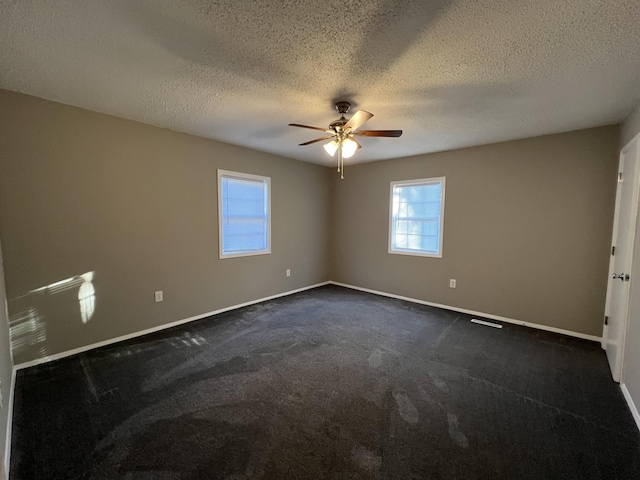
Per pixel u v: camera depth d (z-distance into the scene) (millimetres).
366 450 1634
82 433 1739
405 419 1889
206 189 3668
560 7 1350
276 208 4586
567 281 3268
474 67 1904
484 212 3797
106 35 1603
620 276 2498
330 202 5551
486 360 2684
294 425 1821
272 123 3059
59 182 2578
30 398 2066
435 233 4320
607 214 3012
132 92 2334
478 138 3486
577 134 3145
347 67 1928
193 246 3584
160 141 3215
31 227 2457
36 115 2439
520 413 1957
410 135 3381
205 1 1344
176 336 3148
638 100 2336
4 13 1405
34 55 1803
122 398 2076
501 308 3717
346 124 2355
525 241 3516
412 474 1485
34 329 2504
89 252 2777
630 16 1396
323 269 5555
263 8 1389
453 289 4121
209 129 3285
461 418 1903
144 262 3162
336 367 2537
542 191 3377
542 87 2168
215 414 1915
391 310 4082
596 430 1799
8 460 1522
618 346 2389
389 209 4766
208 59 1848
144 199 3123
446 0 1315
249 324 3520
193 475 1467
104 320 2904
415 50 1722
